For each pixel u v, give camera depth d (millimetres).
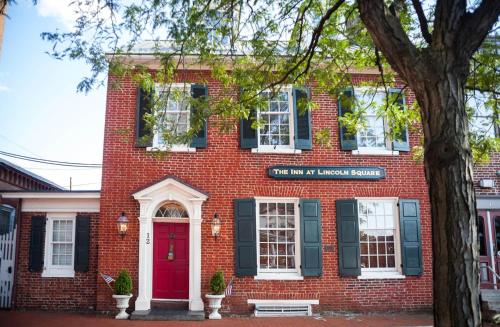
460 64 4918
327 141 11438
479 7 4988
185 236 13703
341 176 13828
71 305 13617
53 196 13938
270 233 13711
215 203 13555
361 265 13727
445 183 4645
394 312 13383
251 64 9727
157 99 9266
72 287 13695
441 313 4543
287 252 13648
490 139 9352
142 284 12930
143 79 9023
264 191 13664
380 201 14008
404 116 10414
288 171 13711
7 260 13930
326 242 13609
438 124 4797
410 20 8461
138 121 13711
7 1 6219
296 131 13945
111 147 13648
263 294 13188
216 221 13281
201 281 13141
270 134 14172
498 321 11836
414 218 13836
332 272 13453
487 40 9117
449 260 4535
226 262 13289
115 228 13297
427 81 4902
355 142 14016
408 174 14109
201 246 13312
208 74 14078
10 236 14062
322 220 13711
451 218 4574
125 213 13375
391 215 14031
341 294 13359
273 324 11781
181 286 13445
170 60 9203
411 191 14031
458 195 4594
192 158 13711
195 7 8266
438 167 4711
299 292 13281
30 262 13766
